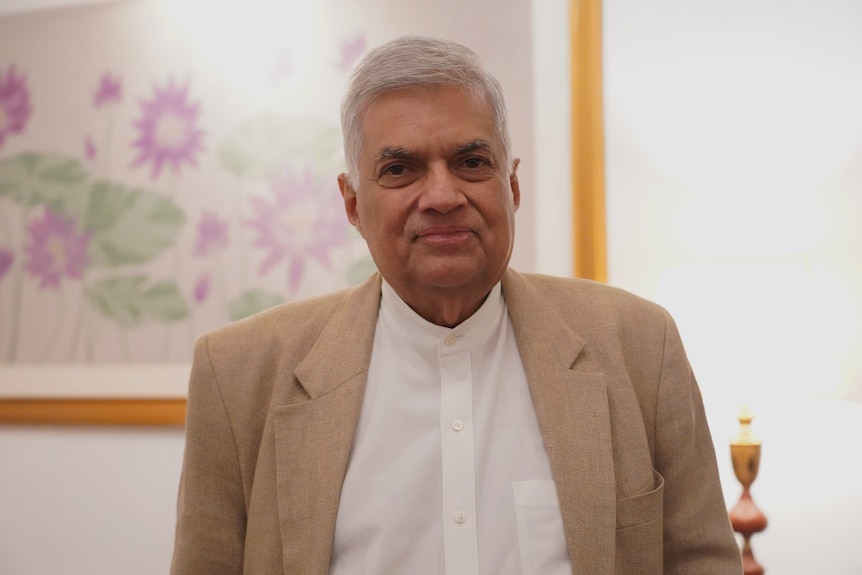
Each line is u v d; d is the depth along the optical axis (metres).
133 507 2.20
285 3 2.14
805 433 1.82
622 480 1.02
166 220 2.20
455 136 0.97
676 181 1.88
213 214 2.16
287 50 2.14
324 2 2.11
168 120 2.21
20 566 2.28
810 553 1.82
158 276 2.19
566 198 1.93
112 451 2.22
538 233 1.94
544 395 1.05
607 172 1.91
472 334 1.09
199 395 1.11
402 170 1.00
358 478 1.03
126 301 2.21
